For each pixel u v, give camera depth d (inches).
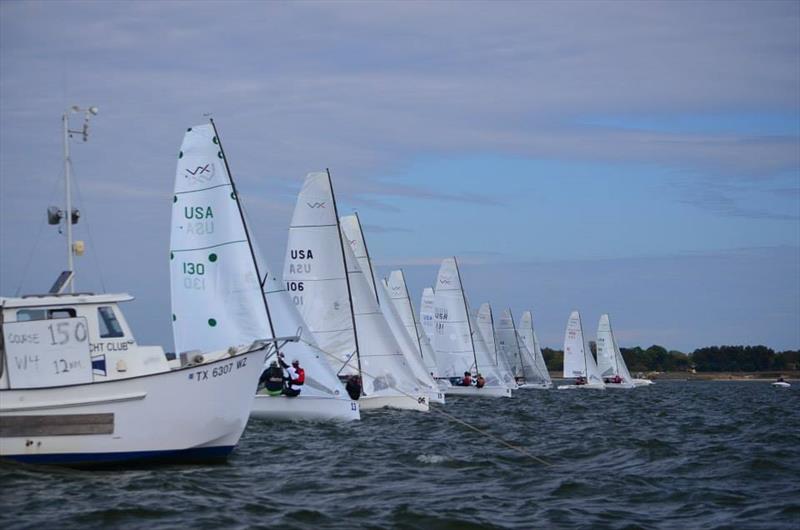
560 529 995.9
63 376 1210.0
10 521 965.8
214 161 1798.7
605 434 2049.7
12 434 1200.8
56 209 1285.7
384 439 1795.0
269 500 1106.7
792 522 1043.9
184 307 1796.3
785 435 1971.0
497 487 1245.7
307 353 2080.5
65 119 1290.6
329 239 2476.6
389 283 4173.2
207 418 1285.7
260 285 1803.6
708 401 4429.1
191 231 1796.3
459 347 4507.9
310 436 1797.5
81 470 1232.2
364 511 1052.5
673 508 1122.7
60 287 1269.7
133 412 1237.1
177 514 1007.0
